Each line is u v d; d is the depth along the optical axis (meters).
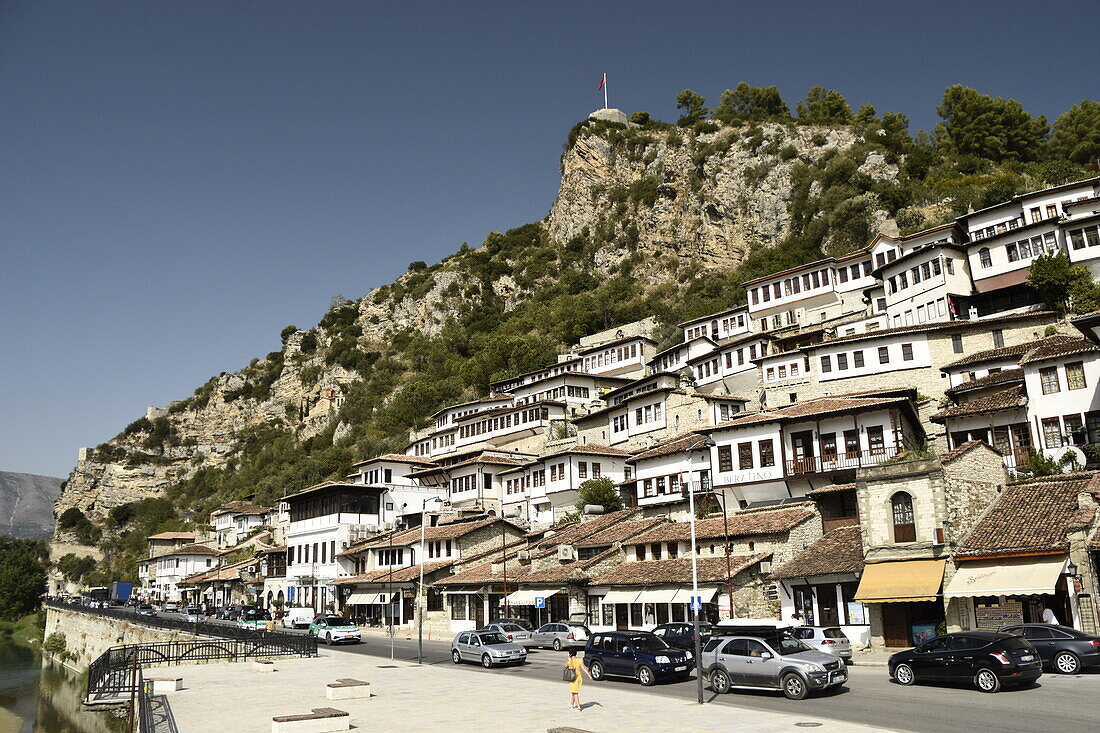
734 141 174.38
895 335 65.50
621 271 182.50
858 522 45.25
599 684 32.00
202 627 58.41
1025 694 24.62
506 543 70.81
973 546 35.81
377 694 31.14
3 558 177.00
